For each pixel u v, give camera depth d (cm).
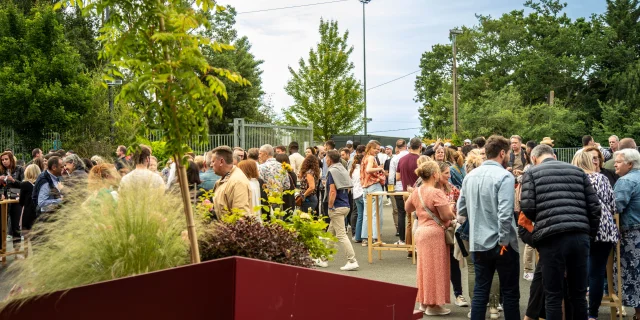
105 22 341
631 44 6319
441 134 4991
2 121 2636
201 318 260
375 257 1124
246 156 1136
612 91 5834
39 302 250
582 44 6134
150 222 312
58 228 315
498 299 721
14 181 1229
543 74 6003
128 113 343
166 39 314
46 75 2688
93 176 358
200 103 339
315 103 3238
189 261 334
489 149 632
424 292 734
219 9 362
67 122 2655
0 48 2670
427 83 7281
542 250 581
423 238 732
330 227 1153
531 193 582
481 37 6450
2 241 1053
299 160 1501
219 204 600
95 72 3042
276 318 276
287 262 402
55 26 2748
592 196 578
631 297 689
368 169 1245
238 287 265
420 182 965
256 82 4919
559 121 5000
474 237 616
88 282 292
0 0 3409
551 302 575
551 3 6538
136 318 251
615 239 652
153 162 849
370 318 320
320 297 295
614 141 1157
